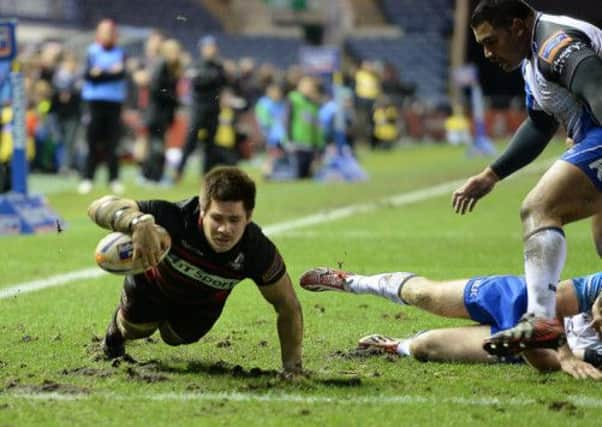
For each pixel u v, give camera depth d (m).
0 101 38.03
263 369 17.25
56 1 100.81
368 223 39.06
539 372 16.95
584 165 16.41
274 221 39.62
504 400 15.30
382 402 15.12
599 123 16.23
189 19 114.25
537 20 17.03
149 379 16.23
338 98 61.62
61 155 65.25
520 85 123.94
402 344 18.05
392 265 28.94
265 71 78.88
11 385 15.90
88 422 14.00
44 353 18.30
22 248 32.50
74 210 43.97
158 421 14.06
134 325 16.67
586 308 17.34
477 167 69.25
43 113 63.81
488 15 17.08
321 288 18.86
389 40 120.50
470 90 115.19
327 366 17.45
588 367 16.78
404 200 48.03
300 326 16.19
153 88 54.25
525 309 17.06
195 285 15.85
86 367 17.08
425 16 125.56
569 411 14.66
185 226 15.30
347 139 73.06
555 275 16.06
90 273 27.86
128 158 72.56
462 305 17.48
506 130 111.69
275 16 121.69
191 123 55.38
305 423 14.01
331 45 120.31
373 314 22.06
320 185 56.47
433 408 14.82
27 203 36.69
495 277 17.53
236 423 13.98
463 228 37.62
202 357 18.06
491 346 15.49
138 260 14.36
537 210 16.38
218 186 14.80
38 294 24.64
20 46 83.50
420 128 105.31
